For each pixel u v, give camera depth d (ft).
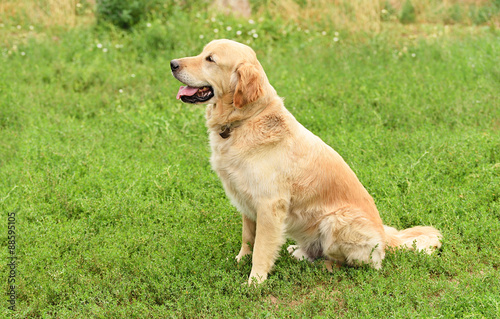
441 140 21.54
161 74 31.19
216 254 15.57
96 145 22.70
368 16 41.88
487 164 19.39
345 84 28.73
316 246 15.47
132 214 17.35
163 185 19.35
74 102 27.63
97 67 31.76
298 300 13.42
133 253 15.39
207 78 14.48
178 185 19.53
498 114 24.53
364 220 14.60
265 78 14.70
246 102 13.98
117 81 30.27
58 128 24.21
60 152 21.38
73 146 22.24
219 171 14.76
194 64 14.58
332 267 15.30
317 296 13.01
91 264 14.62
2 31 37.52
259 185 13.99
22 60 32.91
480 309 12.06
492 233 15.55
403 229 17.19
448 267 14.37
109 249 15.16
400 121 24.71
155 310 12.76
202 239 16.10
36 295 13.47
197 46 34.99
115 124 25.43
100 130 24.34
